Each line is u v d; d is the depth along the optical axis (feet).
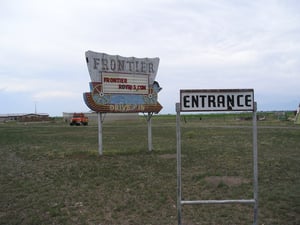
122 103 54.34
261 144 64.95
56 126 193.47
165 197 26.48
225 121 221.25
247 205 23.63
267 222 20.16
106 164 43.14
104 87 52.80
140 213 22.57
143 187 30.01
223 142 70.44
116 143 75.61
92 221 21.12
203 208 23.24
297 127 124.88
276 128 118.52
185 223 20.43
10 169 41.60
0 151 62.85
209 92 17.48
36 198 26.91
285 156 47.91
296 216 21.21
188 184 31.01
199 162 43.42
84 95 51.62
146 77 56.65
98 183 31.83
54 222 20.99
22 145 73.67
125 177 34.45
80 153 54.39
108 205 24.56
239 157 47.03
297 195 26.16
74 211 23.20
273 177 33.19
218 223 20.29
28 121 343.26
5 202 25.90
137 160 46.16
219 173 35.42
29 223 20.81
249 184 30.27
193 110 17.43
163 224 20.40
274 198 25.21
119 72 54.13
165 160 45.62
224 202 17.47
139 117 311.06
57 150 61.57
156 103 57.31
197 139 79.77
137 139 86.38
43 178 35.17
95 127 170.60
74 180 33.58
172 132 112.88
